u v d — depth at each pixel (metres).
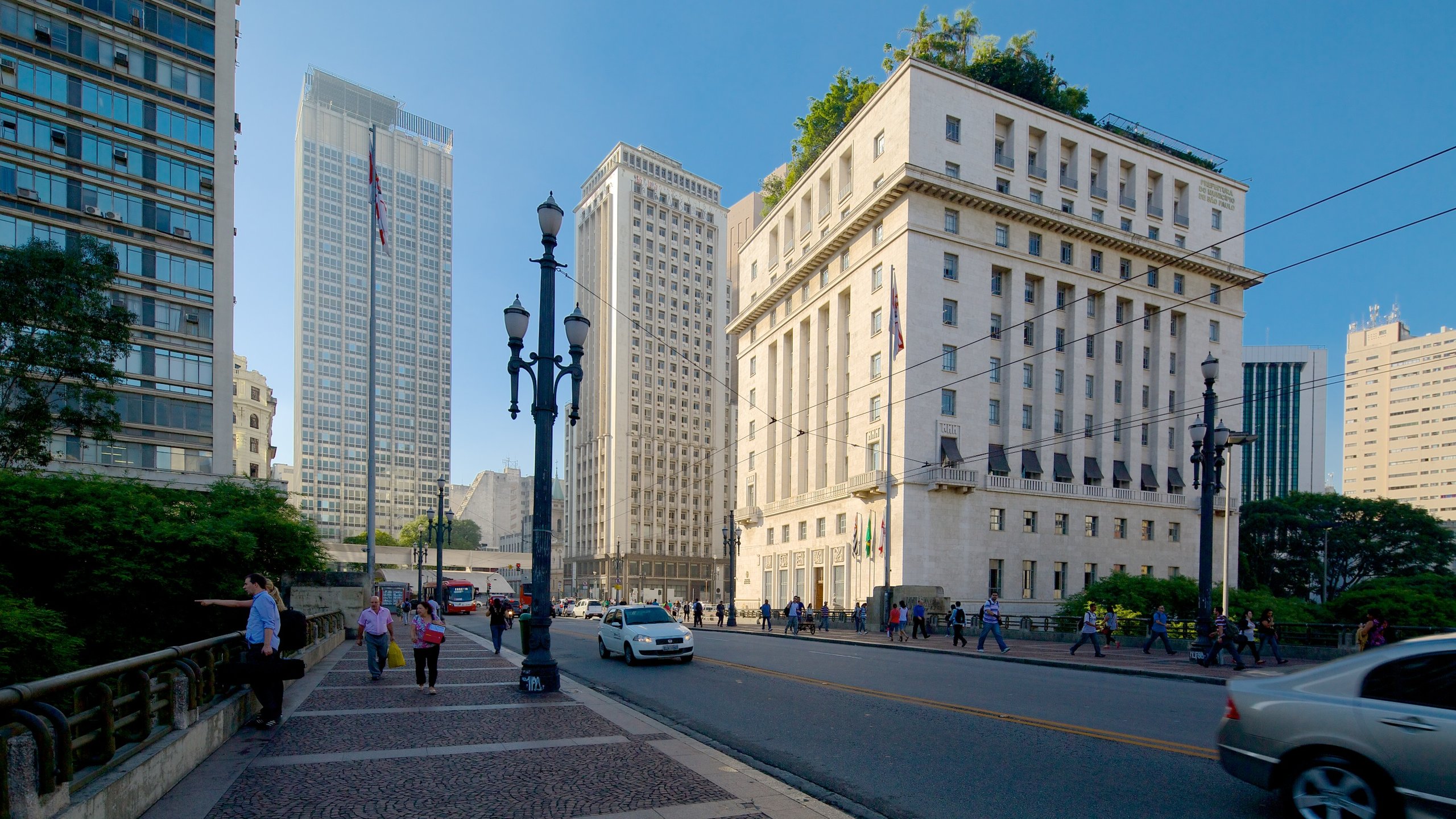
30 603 11.88
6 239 33.81
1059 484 47.59
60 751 4.72
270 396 72.88
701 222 122.06
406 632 34.72
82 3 36.81
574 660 20.77
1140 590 38.78
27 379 22.09
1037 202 49.75
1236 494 52.88
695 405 117.38
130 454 36.47
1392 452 137.00
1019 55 56.31
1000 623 33.72
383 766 7.48
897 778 7.40
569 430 123.75
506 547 175.00
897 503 44.12
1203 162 60.41
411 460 149.88
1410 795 4.99
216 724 8.23
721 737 9.66
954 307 46.59
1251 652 21.59
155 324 37.75
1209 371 21.33
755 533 63.56
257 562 19.33
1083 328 50.00
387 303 150.62
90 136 36.66
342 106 150.25
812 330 56.97
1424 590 47.00
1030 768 7.73
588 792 6.54
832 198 54.94
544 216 13.90
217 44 41.03
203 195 39.78
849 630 40.62
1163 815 6.16
